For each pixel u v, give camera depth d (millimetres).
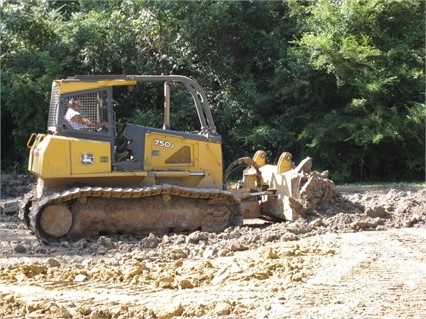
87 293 10406
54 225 14719
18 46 31438
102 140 15297
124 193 14891
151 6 30734
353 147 28750
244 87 30000
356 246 12500
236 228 14656
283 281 10641
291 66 28844
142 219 15227
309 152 28906
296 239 13656
